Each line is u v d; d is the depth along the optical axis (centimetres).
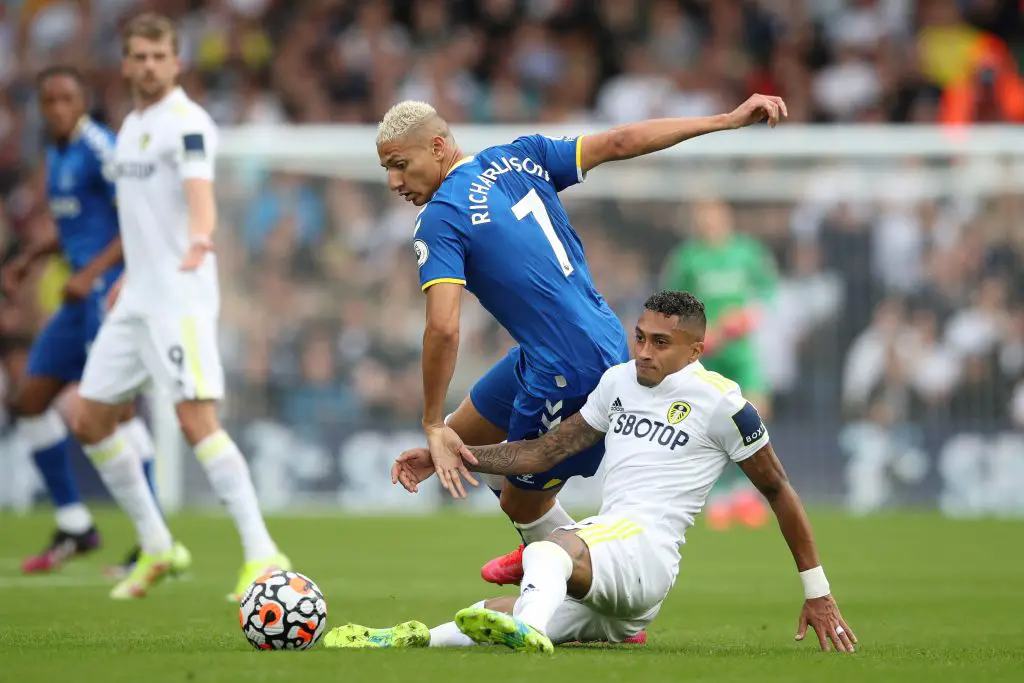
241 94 7469
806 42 7506
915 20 7450
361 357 5878
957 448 5822
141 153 2717
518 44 7488
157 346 2719
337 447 5788
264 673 1534
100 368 2769
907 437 5847
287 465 5753
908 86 7306
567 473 2150
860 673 1599
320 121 7300
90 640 1942
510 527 4869
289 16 7738
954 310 5928
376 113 7312
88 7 8038
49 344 3281
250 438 5756
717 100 7256
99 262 3042
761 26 7588
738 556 3931
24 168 7319
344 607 2589
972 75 7225
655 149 2130
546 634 1838
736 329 4906
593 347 2067
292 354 5844
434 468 1923
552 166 2133
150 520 2792
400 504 5759
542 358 2069
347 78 7338
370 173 6019
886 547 4156
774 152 6041
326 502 5753
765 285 5016
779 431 5900
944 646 1998
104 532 4547
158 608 2502
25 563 3412
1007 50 7494
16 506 5466
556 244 2078
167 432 5500
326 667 1583
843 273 5994
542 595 1695
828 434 5881
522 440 2014
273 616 1780
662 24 7531
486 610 1658
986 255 5959
